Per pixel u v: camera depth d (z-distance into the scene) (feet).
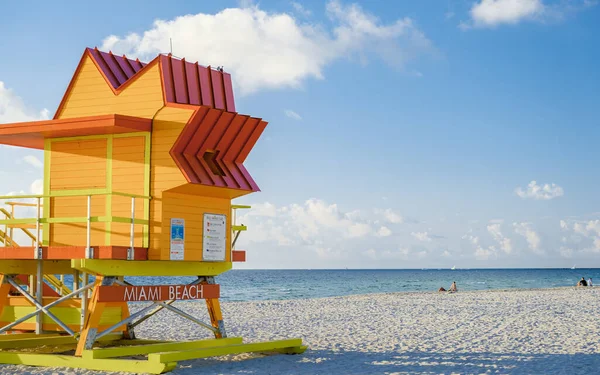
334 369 40.42
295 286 374.02
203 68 44.73
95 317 38.11
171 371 37.58
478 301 115.55
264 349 44.29
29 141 44.04
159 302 42.01
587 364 43.50
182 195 40.81
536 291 165.99
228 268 44.88
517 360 45.24
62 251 37.65
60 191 39.60
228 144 42.88
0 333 42.22
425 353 48.44
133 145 40.45
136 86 41.27
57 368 38.17
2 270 42.93
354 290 315.99
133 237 38.01
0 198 38.63
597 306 99.04
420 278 549.95
